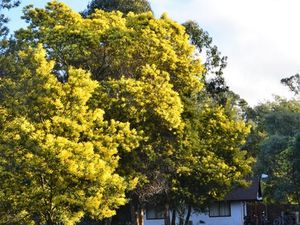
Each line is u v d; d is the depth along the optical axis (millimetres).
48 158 16969
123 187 18750
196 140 28688
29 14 29141
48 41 26062
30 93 18297
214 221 44875
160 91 24906
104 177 17688
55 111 18359
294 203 49000
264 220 48688
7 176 17469
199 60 29031
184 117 28781
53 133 17906
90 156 17812
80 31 26250
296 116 43562
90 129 19281
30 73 18891
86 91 18812
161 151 26938
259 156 41250
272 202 48531
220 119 32812
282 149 39125
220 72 44438
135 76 26953
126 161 25250
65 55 26281
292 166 36438
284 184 38719
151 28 27797
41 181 17672
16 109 18359
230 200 44188
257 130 53844
